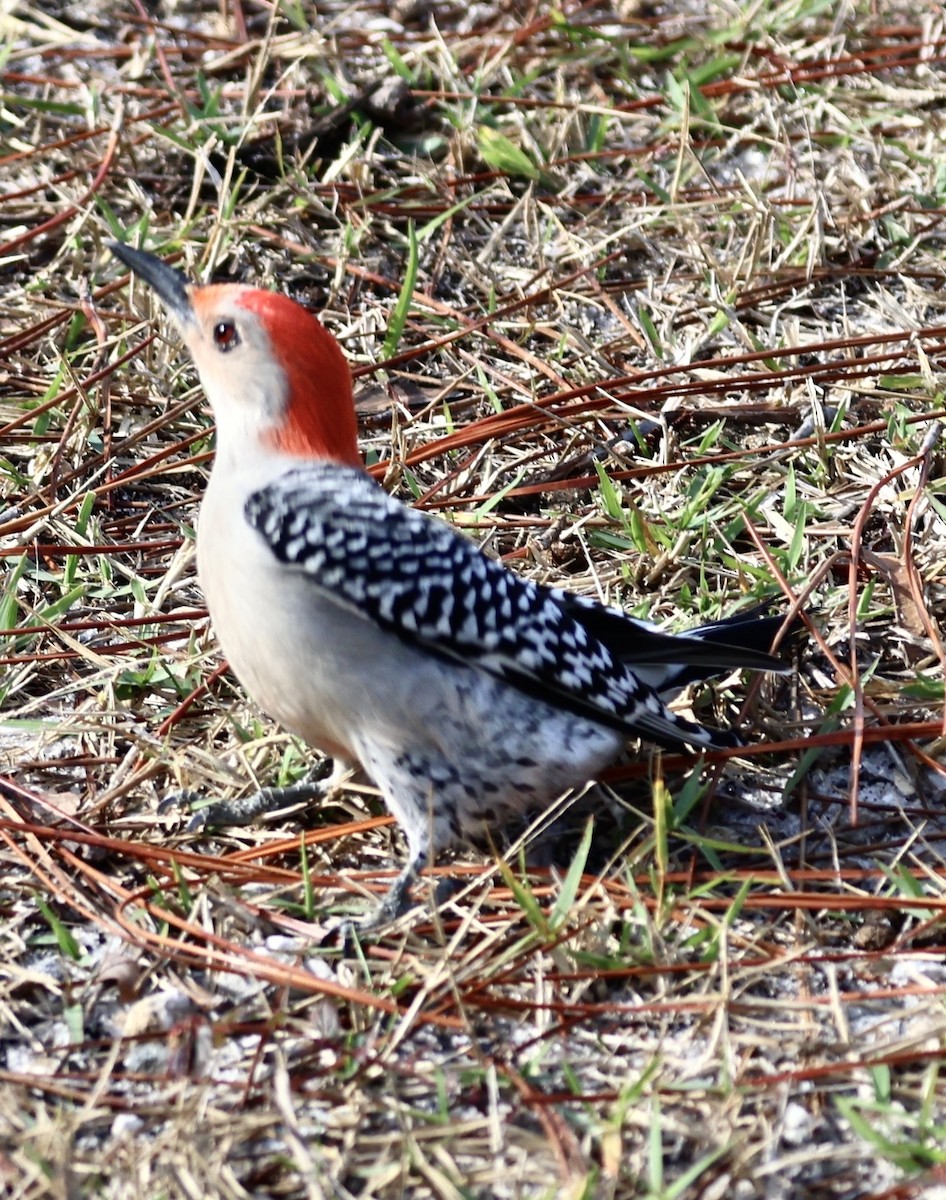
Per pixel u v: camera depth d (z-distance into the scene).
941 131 14.90
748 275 13.06
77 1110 6.62
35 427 11.47
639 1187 6.27
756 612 9.31
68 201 13.77
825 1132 6.64
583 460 11.32
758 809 8.68
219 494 7.91
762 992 7.39
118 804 8.61
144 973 7.39
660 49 16.23
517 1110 6.65
